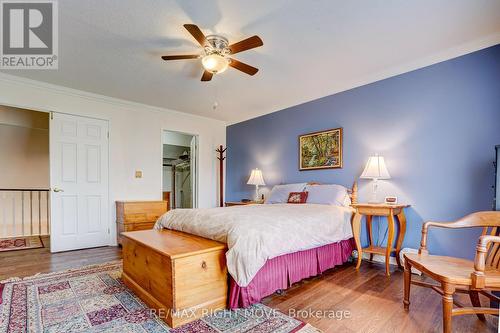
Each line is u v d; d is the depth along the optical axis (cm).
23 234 529
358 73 331
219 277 194
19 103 342
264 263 198
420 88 294
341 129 366
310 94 402
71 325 171
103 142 412
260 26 228
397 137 312
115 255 349
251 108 476
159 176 472
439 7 204
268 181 477
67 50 271
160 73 326
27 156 541
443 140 277
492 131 247
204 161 541
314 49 269
